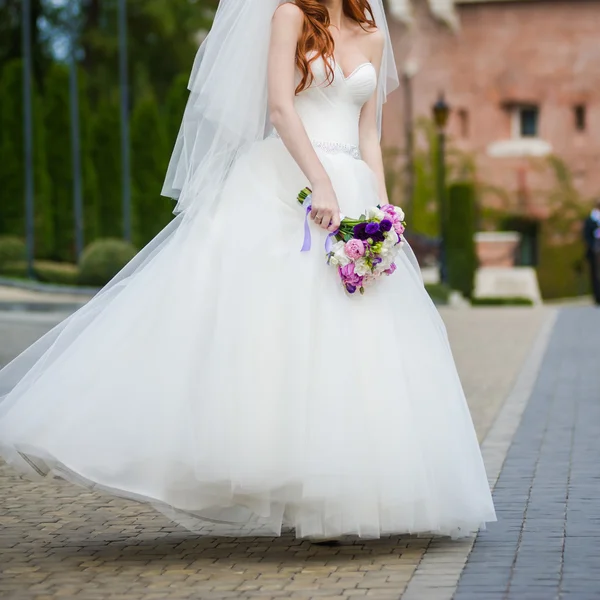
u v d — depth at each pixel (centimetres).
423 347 640
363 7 684
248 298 618
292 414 595
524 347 1861
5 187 4131
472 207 3753
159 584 566
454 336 2084
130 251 3606
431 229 4894
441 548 633
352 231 625
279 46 645
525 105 4941
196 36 5666
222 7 674
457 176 4931
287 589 552
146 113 4162
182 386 608
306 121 663
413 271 675
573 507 739
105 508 758
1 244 4050
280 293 619
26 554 636
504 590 546
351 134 671
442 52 4941
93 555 632
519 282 4203
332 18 673
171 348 616
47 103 4172
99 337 631
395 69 731
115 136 4169
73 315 657
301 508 605
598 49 4891
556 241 4950
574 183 4931
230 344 608
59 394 619
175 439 600
